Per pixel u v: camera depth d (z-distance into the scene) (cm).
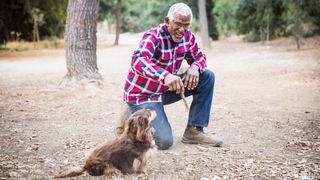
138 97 555
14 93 1151
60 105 958
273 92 1161
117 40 4522
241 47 3350
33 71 1875
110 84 1230
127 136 459
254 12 3850
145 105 553
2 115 846
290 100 1025
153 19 5947
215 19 4569
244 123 754
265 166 507
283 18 3600
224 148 585
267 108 913
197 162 523
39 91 1157
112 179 450
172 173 482
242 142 620
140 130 452
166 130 560
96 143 623
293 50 2728
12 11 4088
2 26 3997
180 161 525
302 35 3216
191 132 598
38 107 937
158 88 555
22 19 4194
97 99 1033
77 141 635
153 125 554
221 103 981
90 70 1185
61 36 4850
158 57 545
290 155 552
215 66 1988
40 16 3884
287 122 761
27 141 637
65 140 642
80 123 768
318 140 628
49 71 1864
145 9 7825
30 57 2856
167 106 938
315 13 3341
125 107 564
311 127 716
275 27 3775
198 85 583
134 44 4666
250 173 483
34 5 3872
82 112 875
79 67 1175
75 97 1059
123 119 561
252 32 3988
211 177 470
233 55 2636
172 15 522
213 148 584
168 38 538
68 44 1183
